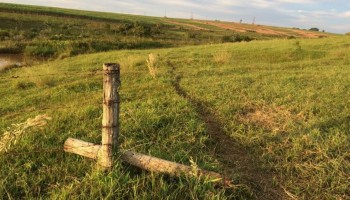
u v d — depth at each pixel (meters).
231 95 9.73
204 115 8.15
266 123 7.62
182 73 13.77
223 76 12.87
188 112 7.96
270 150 6.13
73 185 4.70
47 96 10.59
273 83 11.47
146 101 9.12
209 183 4.63
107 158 4.72
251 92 10.09
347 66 15.59
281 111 8.38
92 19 73.12
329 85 11.10
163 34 51.75
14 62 23.45
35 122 5.36
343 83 11.32
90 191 4.52
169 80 12.09
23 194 4.70
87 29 50.09
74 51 27.12
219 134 6.95
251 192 4.83
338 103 8.88
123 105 8.69
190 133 6.64
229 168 5.54
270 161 5.83
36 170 5.23
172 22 98.38
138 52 22.47
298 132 6.93
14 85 12.16
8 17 51.38
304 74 13.18
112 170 4.68
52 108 9.07
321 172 5.42
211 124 7.54
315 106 8.51
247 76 12.64
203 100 9.23
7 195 4.56
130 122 7.09
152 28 59.28
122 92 10.44
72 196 4.41
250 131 6.90
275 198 4.88
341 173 5.35
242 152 6.22
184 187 4.64
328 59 18.03
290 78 12.27
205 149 6.17
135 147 5.90
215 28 87.25
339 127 7.21
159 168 4.80
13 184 4.84
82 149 4.98
